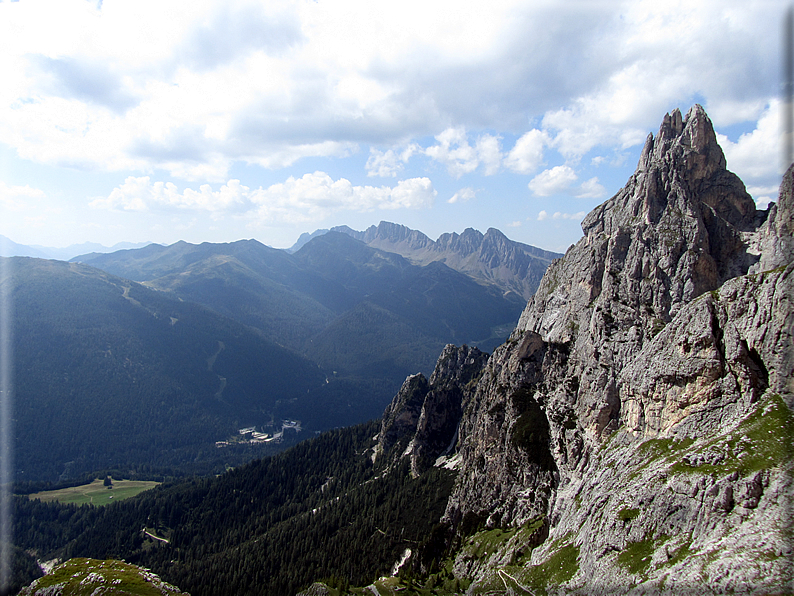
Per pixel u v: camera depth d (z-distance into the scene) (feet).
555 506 403.54
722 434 287.89
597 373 435.94
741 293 319.68
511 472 490.49
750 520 230.27
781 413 269.03
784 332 283.59
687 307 350.84
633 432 368.68
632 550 274.16
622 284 469.98
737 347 303.27
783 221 392.06
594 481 361.71
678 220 466.70
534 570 342.85
